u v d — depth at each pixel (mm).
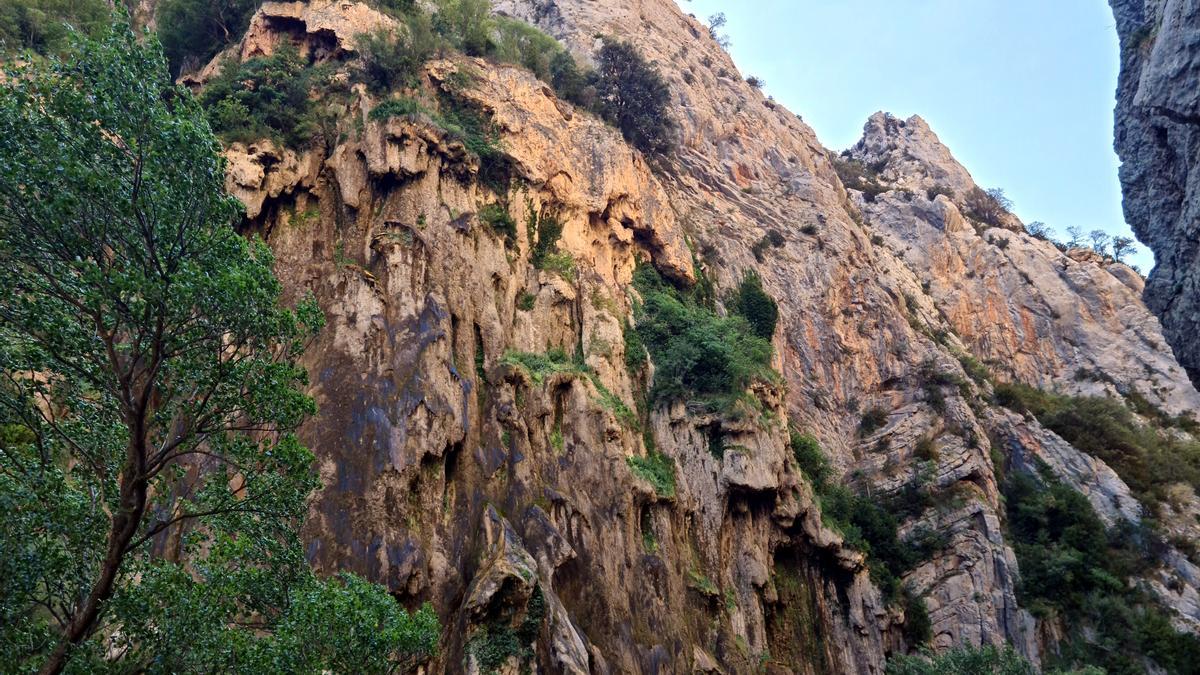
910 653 54344
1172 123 37594
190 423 19094
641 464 40812
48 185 17516
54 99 18172
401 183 41188
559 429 39219
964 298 92188
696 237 62344
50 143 17594
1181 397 84875
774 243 71375
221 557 20000
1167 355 88062
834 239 75000
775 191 77688
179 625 17828
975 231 100000
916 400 67875
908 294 83062
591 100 55750
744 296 61281
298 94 42750
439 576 32438
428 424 34875
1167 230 41125
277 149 40750
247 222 38844
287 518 21078
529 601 31859
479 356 39250
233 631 18781
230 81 42875
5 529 16594
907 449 64625
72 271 18250
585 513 37188
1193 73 34719
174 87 20297
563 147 49281
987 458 64875
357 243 39750
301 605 20016
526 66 52562
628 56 61000
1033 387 85438
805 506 47406
